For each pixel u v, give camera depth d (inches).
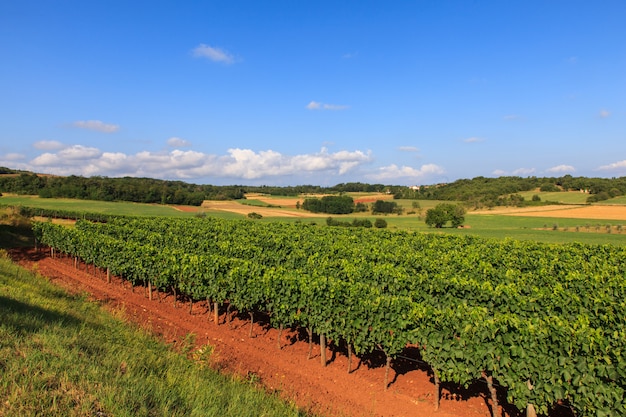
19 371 219.8
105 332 374.9
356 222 2623.0
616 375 262.2
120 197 3553.2
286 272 522.9
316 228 1636.3
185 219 2144.4
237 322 549.0
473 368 319.3
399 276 585.6
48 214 2402.8
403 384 382.0
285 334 508.4
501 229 2559.1
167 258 613.0
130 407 206.8
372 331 375.2
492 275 658.2
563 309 460.8
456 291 523.8
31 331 299.4
